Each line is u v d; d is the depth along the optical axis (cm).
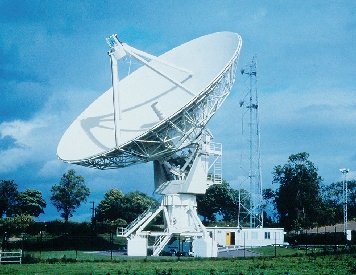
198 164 5800
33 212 14262
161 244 5688
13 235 9212
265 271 3622
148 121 5609
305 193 12769
